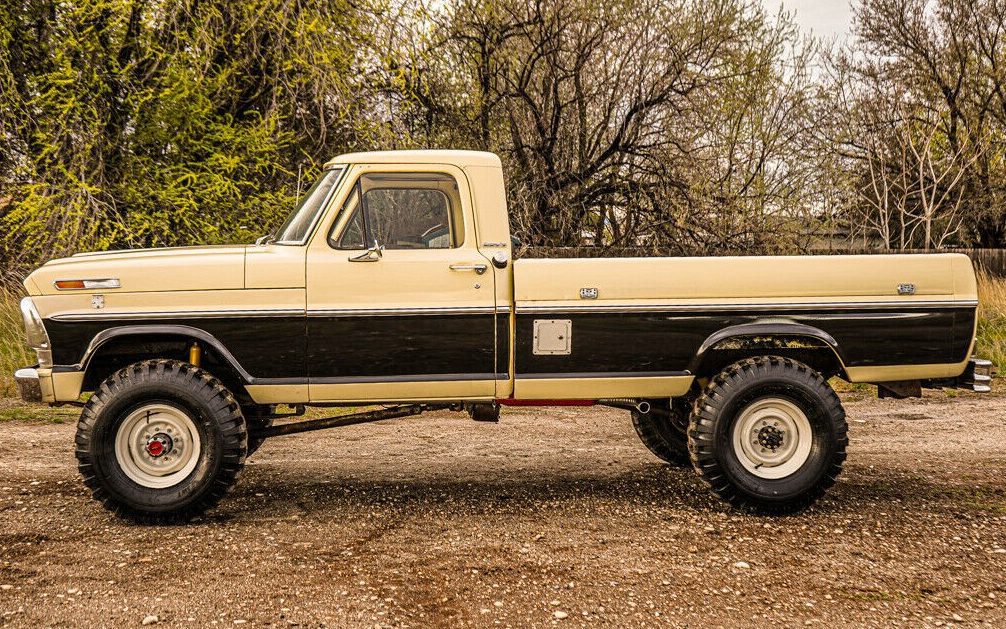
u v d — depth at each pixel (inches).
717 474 206.2
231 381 218.4
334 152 582.2
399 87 563.5
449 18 673.6
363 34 559.5
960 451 279.1
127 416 194.5
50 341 196.4
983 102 1084.5
